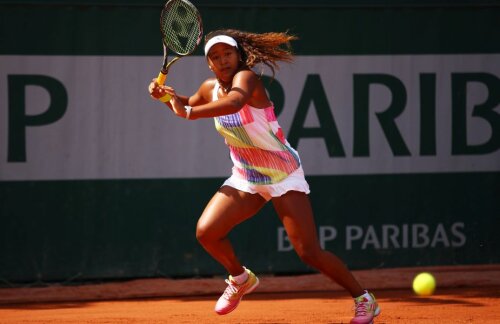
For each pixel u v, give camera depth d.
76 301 24.80
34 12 26.69
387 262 28.20
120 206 27.23
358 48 28.00
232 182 16.72
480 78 28.47
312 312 21.98
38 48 26.73
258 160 16.23
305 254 16.39
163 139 27.36
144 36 27.20
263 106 15.93
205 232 16.50
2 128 26.62
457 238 28.45
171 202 27.45
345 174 27.98
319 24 27.83
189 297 25.31
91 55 27.00
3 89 26.58
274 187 16.30
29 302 24.66
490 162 28.55
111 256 27.20
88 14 26.98
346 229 28.00
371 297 16.92
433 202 28.34
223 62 15.67
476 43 28.47
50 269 26.92
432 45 28.30
